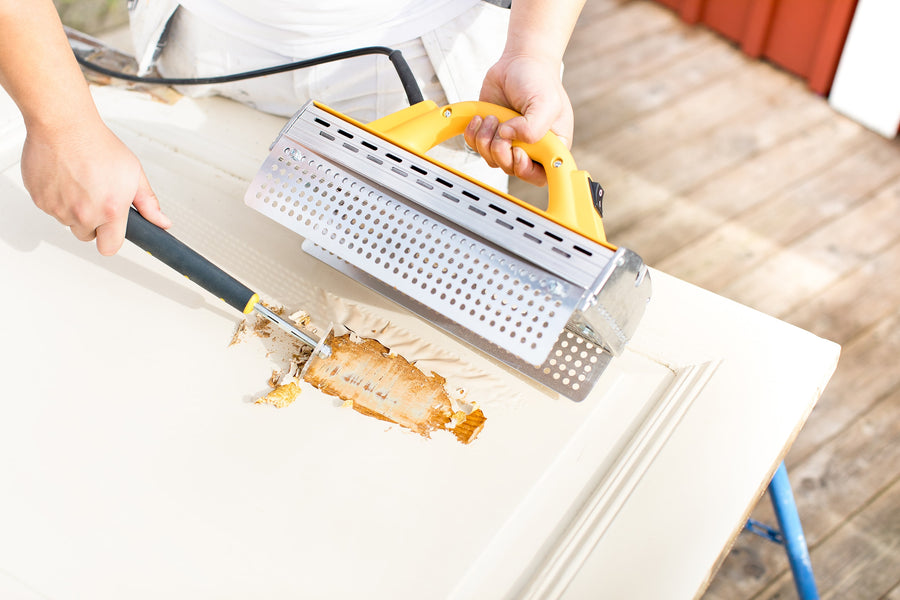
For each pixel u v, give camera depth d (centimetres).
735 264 192
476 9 105
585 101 229
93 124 82
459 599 70
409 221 76
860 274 190
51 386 80
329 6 100
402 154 78
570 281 70
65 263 90
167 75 119
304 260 93
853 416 169
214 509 74
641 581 70
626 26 251
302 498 75
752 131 220
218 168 104
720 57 241
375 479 76
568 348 82
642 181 209
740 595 150
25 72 77
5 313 85
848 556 153
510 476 76
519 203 73
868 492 160
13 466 75
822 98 229
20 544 71
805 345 84
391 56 94
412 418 80
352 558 72
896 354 178
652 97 230
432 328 87
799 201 204
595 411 81
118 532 72
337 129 80
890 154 214
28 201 95
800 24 224
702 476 75
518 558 72
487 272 73
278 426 79
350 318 88
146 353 83
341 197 79
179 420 79
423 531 73
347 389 82
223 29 107
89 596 69
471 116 84
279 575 70
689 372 83
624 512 73
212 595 69
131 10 110
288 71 108
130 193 82
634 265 70
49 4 79
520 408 81
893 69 204
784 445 78
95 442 77
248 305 80
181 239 94
